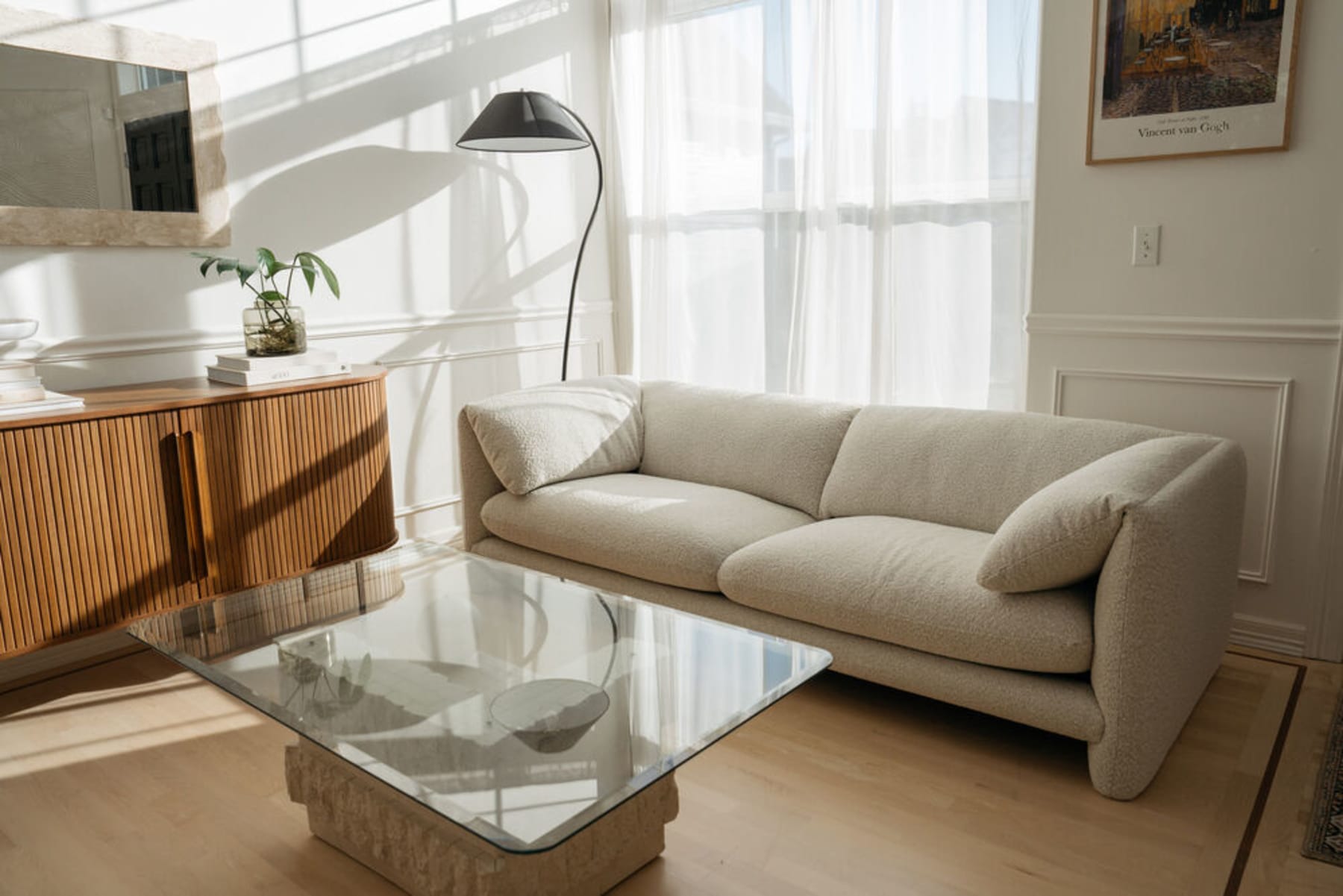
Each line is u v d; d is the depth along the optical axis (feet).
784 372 12.29
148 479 7.62
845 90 11.18
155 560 7.72
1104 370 9.12
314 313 10.51
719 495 9.29
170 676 8.59
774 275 12.18
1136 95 8.55
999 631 6.47
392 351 11.30
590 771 4.41
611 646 5.91
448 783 4.31
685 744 4.65
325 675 5.51
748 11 11.91
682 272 13.06
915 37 10.50
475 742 4.71
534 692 5.29
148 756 7.16
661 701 5.13
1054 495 6.45
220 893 5.53
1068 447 7.90
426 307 11.62
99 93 8.59
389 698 5.21
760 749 7.09
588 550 8.80
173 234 9.17
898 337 11.07
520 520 9.37
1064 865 5.61
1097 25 8.62
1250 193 8.21
